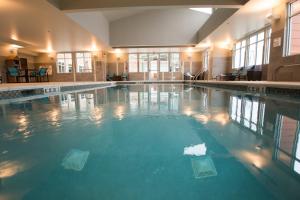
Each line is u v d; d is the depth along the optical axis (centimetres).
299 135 204
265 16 673
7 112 357
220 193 109
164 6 590
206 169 135
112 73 1592
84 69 1496
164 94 649
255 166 139
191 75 1514
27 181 126
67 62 1504
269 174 128
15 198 109
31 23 702
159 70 1602
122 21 1313
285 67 541
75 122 280
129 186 117
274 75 584
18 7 551
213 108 371
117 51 1520
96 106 415
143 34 1323
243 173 129
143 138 206
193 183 119
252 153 161
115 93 704
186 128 241
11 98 543
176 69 1593
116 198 107
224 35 984
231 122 263
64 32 843
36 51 1430
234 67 1163
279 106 374
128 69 1606
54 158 160
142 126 254
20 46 1181
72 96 609
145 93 694
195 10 1289
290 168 135
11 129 247
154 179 125
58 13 602
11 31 813
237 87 690
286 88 451
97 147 182
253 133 214
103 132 230
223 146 178
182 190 112
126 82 1473
